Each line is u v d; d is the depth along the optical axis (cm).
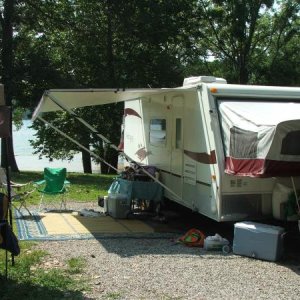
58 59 2117
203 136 741
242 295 488
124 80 2036
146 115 998
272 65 2570
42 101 752
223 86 734
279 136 594
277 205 701
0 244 486
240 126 654
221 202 696
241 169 648
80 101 838
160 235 773
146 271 567
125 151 1156
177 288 506
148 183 893
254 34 2656
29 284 498
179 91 799
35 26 2019
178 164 840
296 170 614
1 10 1886
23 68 1811
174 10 1983
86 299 464
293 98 753
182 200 823
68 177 1734
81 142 2053
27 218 891
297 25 2581
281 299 478
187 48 2212
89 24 2025
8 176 543
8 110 520
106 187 1411
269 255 621
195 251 671
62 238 733
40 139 2272
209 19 2372
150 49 2042
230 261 621
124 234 773
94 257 627
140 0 1892
